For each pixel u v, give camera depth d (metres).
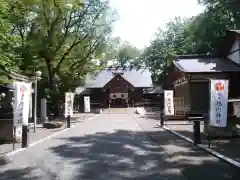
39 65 28.12
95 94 57.34
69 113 20.53
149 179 7.11
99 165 8.58
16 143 13.01
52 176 7.42
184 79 26.39
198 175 7.40
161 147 11.58
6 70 14.57
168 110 20.66
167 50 52.62
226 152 9.91
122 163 8.82
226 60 26.05
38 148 11.60
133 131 17.69
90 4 28.23
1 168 8.29
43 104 25.52
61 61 29.11
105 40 31.78
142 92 57.09
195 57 27.88
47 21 24.61
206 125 13.93
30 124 22.67
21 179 7.17
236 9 25.98
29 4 17.84
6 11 11.94
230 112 18.69
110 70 62.03
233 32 24.25
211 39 31.19
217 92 10.88
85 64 33.62
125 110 47.97
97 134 16.25
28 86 11.77
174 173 7.64
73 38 28.62
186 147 11.47
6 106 17.06
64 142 13.20
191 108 24.36
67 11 24.86
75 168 8.23
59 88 32.50
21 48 23.38
